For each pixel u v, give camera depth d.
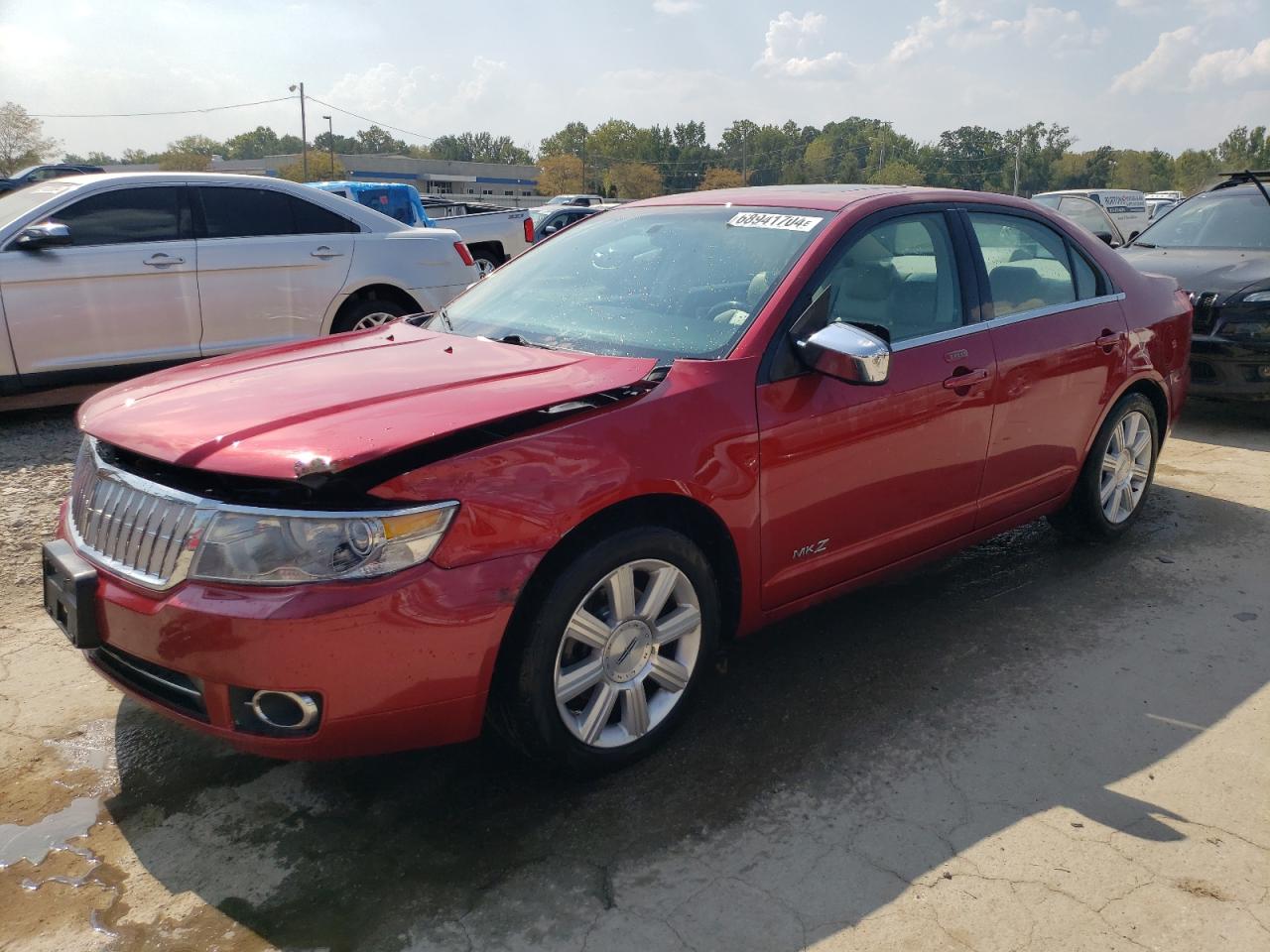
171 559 2.42
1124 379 4.39
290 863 2.57
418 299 7.93
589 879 2.51
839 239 3.37
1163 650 3.72
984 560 4.60
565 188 124.62
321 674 2.32
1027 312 3.99
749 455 2.99
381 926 2.35
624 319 3.38
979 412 3.70
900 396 3.38
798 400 3.11
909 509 3.57
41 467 5.76
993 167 148.00
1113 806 2.80
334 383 2.88
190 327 6.98
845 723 3.22
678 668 3.00
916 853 2.60
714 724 3.21
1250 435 6.93
